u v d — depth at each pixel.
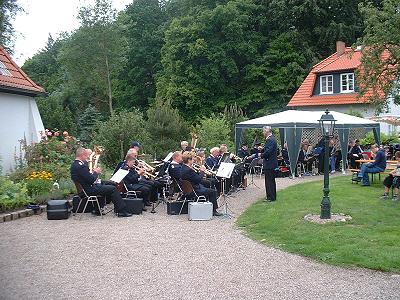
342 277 6.75
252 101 42.19
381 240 8.50
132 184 12.74
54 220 11.13
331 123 10.65
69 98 49.09
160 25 52.16
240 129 21.83
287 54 42.06
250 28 44.38
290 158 20.02
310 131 27.64
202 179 12.59
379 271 7.01
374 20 22.67
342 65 35.06
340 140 22.25
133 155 12.96
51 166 14.91
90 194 11.49
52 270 7.14
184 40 42.34
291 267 7.26
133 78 52.03
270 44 42.66
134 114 20.20
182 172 11.78
